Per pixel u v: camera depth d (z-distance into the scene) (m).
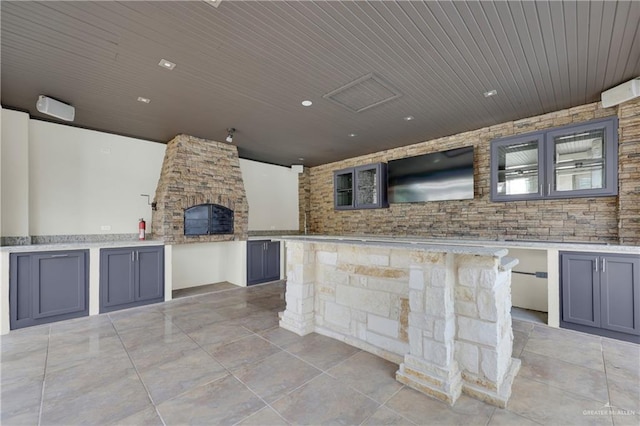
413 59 2.33
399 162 4.75
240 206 4.91
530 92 2.91
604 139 3.00
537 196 3.39
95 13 1.79
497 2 1.72
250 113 3.45
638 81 2.55
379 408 1.69
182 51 2.21
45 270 3.13
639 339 2.57
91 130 3.96
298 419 1.60
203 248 5.08
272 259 5.36
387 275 2.33
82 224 3.86
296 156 5.56
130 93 2.90
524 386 1.90
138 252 3.78
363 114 3.49
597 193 3.02
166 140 4.51
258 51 2.22
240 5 1.74
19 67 2.42
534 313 3.48
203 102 3.13
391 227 5.00
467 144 4.12
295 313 2.89
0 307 2.86
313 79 2.65
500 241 3.46
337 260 2.71
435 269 1.87
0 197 3.17
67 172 3.76
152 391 1.86
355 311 2.55
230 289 4.70
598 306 2.76
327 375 2.05
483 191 3.97
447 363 1.80
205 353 2.40
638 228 2.82
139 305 3.78
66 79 2.62
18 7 1.72
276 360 2.28
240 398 1.79
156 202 4.37
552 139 3.29
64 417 1.61
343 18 1.86
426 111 3.38
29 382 1.97
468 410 1.67
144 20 1.86
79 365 2.20
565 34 2.00
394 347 2.27
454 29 1.97
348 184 5.70
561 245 2.96
